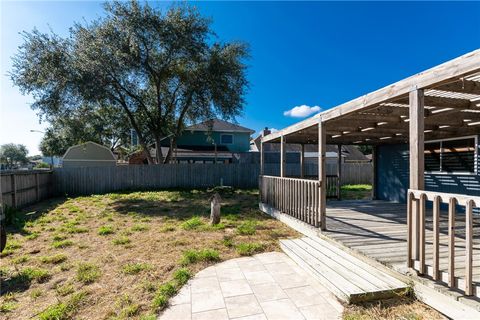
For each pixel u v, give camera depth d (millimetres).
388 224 5191
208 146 22328
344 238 4160
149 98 16000
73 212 8234
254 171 15508
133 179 13766
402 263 3016
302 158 9336
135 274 3615
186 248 4660
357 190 13180
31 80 11547
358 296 2697
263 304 2795
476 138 5895
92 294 3094
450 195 2350
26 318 2672
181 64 14602
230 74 14344
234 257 4234
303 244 4492
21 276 3578
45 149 30672
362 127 6066
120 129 21125
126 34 12375
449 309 2336
